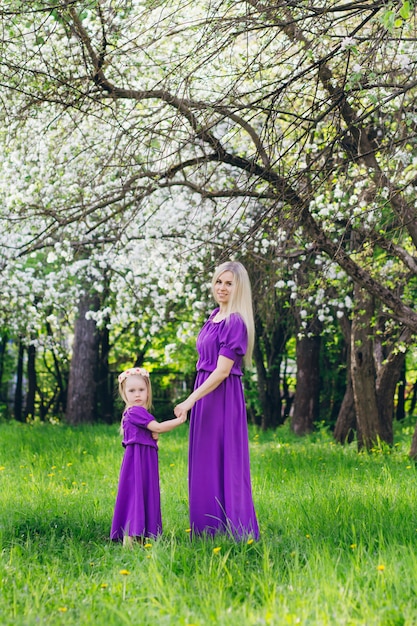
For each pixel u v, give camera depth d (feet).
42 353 65.46
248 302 17.10
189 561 13.83
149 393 17.53
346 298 34.91
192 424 16.84
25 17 23.20
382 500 19.31
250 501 16.70
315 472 27.43
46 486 24.09
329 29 19.99
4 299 43.37
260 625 10.45
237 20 19.61
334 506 18.70
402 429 50.70
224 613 10.88
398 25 16.02
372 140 27.40
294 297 32.86
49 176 30.50
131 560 14.56
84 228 34.76
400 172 26.63
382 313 33.32
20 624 10.99
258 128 31.04
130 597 12.21
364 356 38.04
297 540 15.46
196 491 16.48
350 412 43.75
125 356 66.69
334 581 11.87
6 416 68.44
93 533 17.71
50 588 13.00
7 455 33.58
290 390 70.95
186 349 57.11
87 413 55.52
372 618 10.63
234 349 16.53
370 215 26.30
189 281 35.09
